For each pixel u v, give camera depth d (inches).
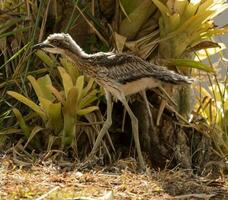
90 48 465.4
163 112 464.8
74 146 434.9
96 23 460.1
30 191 343.9
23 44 471.8
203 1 448.1
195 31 452.1
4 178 363.9
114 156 443.2
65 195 339.9
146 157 456.8
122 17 462.3
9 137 446.6
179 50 458.0
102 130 421.1
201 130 472.4
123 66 415.8
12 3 483.2
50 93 441.4
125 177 378.0
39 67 467.2
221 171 425.4
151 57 463.5
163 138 461.7
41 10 463.8
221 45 494.3
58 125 441.4
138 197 350.0
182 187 373.1
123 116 462.0
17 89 462.0
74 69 448.8
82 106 439.2
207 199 357.1
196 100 491.8
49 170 386.9
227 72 491.5
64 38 422.6
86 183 369.7
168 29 452.4
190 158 465.1
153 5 455.8
